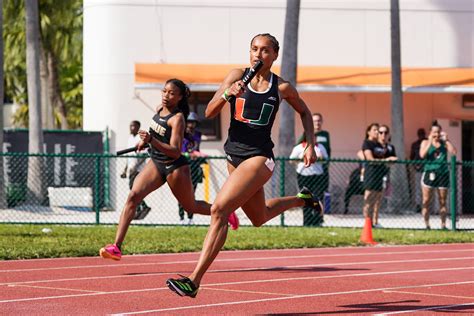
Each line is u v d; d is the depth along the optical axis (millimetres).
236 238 36438
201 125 55406
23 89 94375
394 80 53125
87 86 56719
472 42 58031
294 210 49531
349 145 57125
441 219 44469
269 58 18562
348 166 56625
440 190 44188
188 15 56344
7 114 114062
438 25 57812
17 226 39938
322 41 57156
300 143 43031
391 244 37469
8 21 72562
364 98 57312
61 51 82750
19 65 87562
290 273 26547
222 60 56469
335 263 29828
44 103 82500
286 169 49375
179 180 25422
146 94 55875
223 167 55469
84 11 57062
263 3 56750
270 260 30312
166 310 19000
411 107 57750
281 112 51500
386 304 20531
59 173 52812
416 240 38250
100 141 54625
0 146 49281
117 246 24516
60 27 78875
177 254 31594
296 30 50531
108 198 52656
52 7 74438
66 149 53969
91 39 56531
